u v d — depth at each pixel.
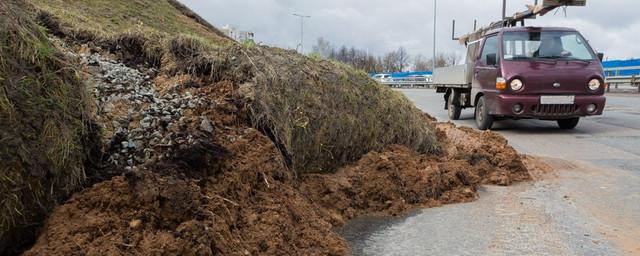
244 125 4.32
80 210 2.84
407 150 5.59
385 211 4.43
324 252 3.37
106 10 12.57
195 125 3.98
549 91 8.94
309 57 5.74
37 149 2.78
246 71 4.88
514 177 5.70
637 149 7.54
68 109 3.13
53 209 2.85
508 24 12.42
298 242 3.38
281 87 4.80
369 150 5.41
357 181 4.61
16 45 2.95
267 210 3.45
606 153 7.24
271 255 3.12
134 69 5.16
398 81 34.09
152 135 3.80
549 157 6.95
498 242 3.73
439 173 5.02
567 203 4.73
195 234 2.79
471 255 3.48
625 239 3.80
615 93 21.22
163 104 4.30
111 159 3.54
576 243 3.71
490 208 4.59
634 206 4.63
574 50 9.52
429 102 18.30
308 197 4.20
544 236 3.86
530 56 9.39
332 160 5.02
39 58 3.04
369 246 3.63
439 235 3.88
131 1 14.78
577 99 8.94
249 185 3.58
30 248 2.68
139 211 2.88
